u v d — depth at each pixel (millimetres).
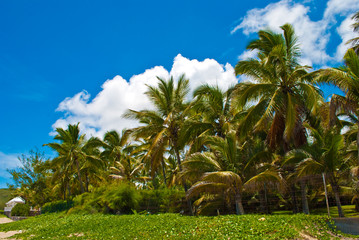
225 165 16484
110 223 15062
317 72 15188
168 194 21047
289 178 15234
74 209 24641
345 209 18891
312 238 9648
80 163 36562
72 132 34250
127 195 21562
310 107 14805
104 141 37844
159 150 19359
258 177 14047
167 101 21031
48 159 39375
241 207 15023
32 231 16047
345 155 14516
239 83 16797
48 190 39031
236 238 9539
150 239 10711
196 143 18750
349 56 13156
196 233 10734
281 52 15867
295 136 16500
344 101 13336
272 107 15344
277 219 11078
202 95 21094
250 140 18469
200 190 15469
